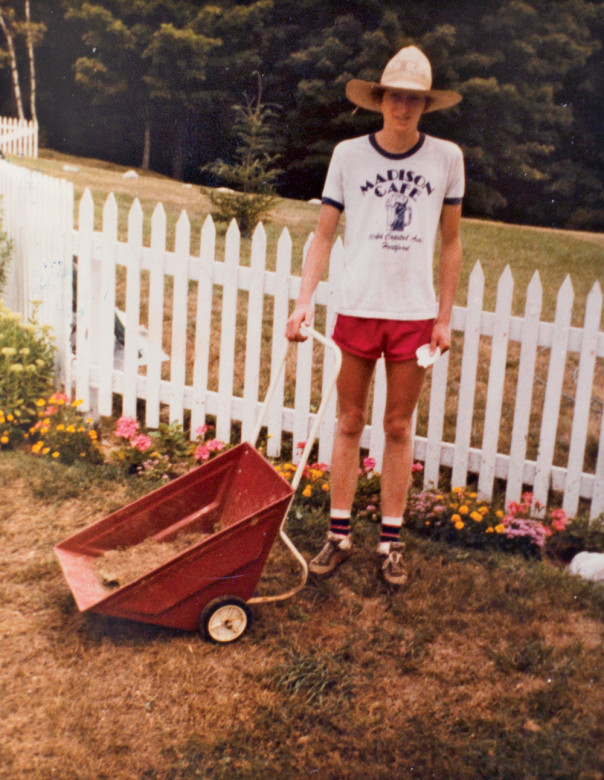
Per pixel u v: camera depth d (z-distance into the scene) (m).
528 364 4.09
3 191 5.81
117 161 35.50
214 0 31.02
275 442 4.62
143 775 2.43
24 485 4.18
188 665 2.91
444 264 3.32
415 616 3.29
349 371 3.35
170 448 4.69
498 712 2.76
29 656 2.90
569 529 4.09
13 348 4.83
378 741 2.61
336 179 3.23
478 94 26.83
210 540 2.85
